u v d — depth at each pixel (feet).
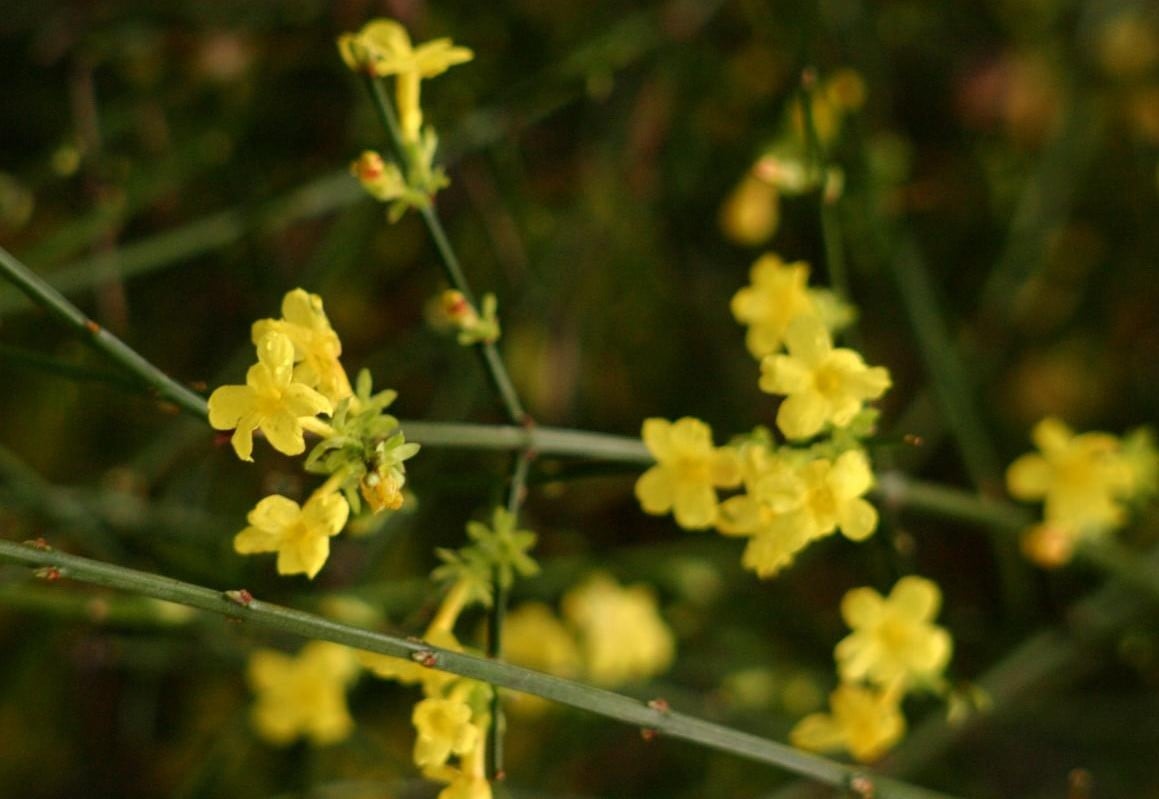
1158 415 3.04
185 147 2.91
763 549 2.33
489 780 2.34
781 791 2.84
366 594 2.77
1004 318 2.96
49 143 2.93
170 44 2.89
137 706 2.95
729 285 3.06
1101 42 3.02
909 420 2.97
